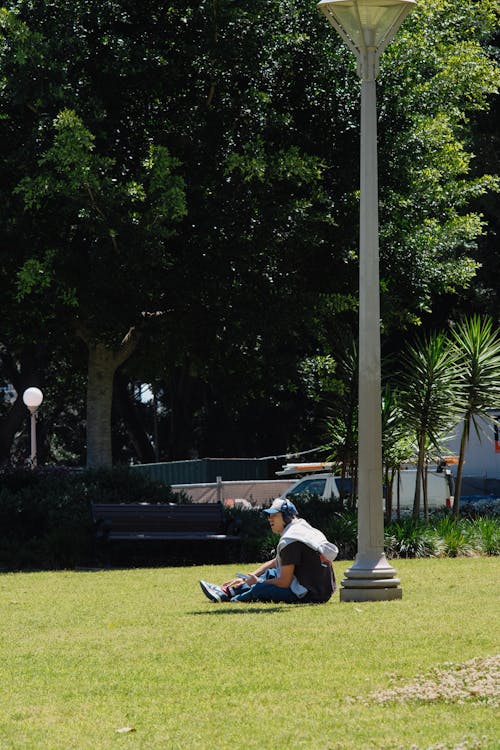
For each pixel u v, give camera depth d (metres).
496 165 55.59
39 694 10.61
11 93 31.06
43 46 30.64
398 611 15.63
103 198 29.70
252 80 34.12
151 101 33.25
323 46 35.00
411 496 47.84
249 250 32.31
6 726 9.34
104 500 31.67
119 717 9.52
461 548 30.41
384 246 37.66
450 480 47.72
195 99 33.59
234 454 76.12
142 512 29.33
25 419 78.69
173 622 15.13
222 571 25.55
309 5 34.97
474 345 33.47
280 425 72.44
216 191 32.69
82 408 87.06
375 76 18.83
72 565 28.88
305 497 34.41
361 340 18.52
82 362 40.28
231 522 30.53
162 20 33.38
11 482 33.38
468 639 12.78
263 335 34.62
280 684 10.59
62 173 30.47
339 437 33.28
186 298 32.88
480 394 33.06
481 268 57.56
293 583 16.98
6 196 31.47
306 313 34.22
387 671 11.04
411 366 32.78
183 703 9.95
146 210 30.59
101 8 32.00
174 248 33.12
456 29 43.84
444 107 39.50
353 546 29.66
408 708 9.48
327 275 36.56
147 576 24.38
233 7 32.69
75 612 17.27
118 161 32.00
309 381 36.47
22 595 20.52
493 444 46.19
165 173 30.31
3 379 73.81
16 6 31.97
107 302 31.72
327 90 34.97
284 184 34.06
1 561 28.91
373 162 18.69
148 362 39.69
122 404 71.25
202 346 35.50
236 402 38.19
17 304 33.91
